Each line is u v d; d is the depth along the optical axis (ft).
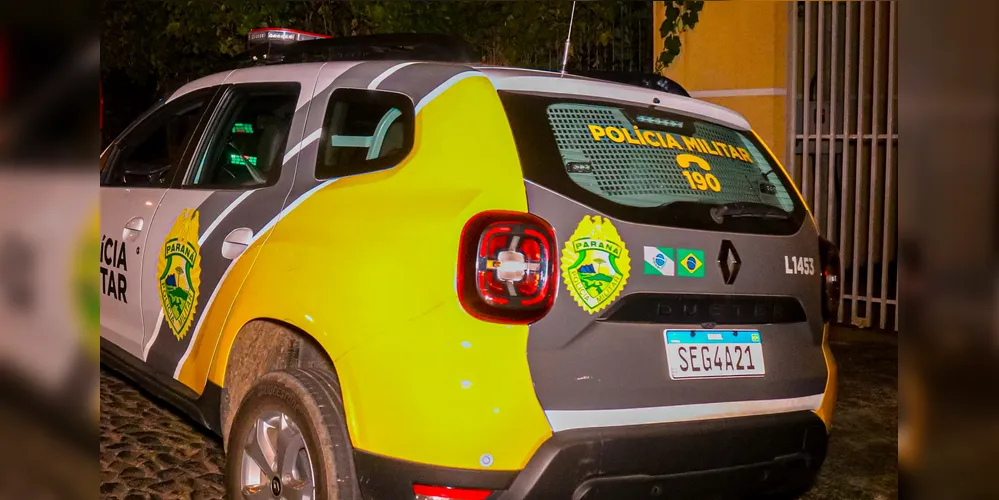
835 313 11.19
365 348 8.86
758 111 24.36
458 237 8.59
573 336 8.71
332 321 9.18
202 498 12.48
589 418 8.70
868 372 20.18
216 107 13.17
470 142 9.19
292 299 9.67
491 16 24.77
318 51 13.20
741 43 24.35
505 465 8.41
